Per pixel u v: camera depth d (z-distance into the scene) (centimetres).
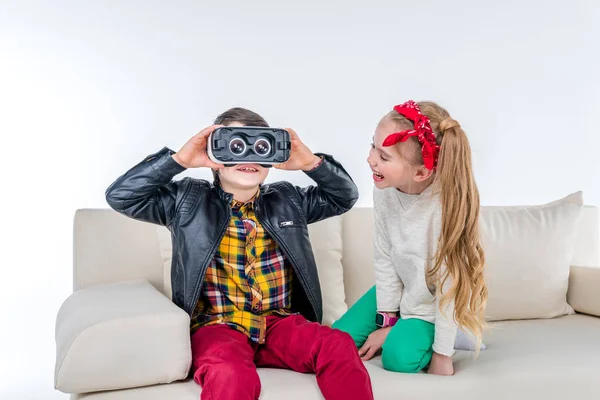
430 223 167
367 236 213
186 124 259
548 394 160
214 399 130
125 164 255
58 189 251
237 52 262
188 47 259
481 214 220
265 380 146
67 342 138
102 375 138
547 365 164
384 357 164
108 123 254
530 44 289
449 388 153
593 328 201
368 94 272
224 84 261
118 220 203
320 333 150
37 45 248
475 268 160
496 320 214
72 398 146
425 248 167
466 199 160
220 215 166
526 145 289
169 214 167
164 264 194
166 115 257
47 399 249
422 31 277
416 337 162
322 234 204
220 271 165
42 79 249
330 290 201
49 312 251
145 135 256
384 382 151
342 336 146
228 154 157
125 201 161
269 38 264
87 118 252
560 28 293
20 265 249
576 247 236
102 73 253
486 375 157
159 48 256
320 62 268
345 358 140
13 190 248
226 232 167
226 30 261
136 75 255
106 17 253
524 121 289
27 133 249
